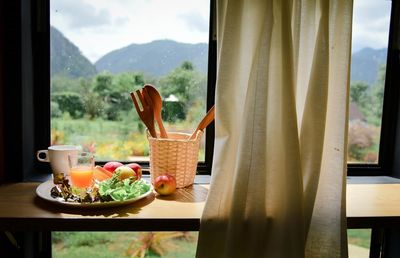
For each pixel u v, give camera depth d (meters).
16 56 1.18
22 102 1.21
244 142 0.94
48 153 1.18
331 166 1.00
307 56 1.00
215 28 1.34
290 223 0.95
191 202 1.09
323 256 1.02
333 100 1.00
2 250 1.12
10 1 1.16
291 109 0.94
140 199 1.07
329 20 0.98
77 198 1.02
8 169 1.23
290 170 0.94
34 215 0.94
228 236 0.95
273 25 0.93
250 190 0.95
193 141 1.20
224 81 0.96
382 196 1.23
